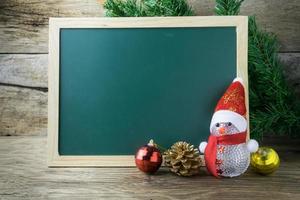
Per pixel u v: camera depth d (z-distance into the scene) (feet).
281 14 3.01
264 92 2.74
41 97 3.10
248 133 2.51
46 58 3.09
